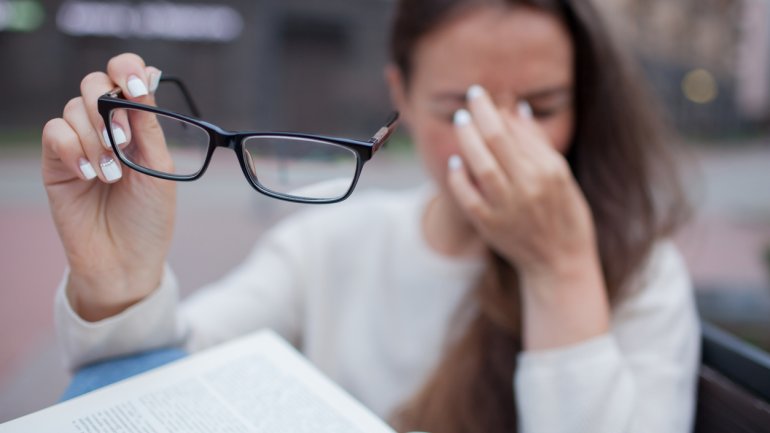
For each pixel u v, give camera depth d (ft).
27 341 6.97
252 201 14.71
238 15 27.96
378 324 2.98
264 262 3.13
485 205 2.52
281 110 30.83
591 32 2.64
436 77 2.62
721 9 34.47
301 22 30.30
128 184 2.28
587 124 2.75
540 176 2.46
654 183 2.88
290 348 2.42
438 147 2.69
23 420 2.17
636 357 2.61
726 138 42.06
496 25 2.52
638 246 2.70
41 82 27.07
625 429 2.43
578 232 2.51
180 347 2.50
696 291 5.93
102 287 2.34
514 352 2.75
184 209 13.83
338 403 2.28
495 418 2.71
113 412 2.21
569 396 2.45
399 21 2.79
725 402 2.52
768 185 23.50
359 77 31.35
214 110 28.68
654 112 2.91
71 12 26.50
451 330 2.89
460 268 2.89
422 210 3.03
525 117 2.57
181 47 27.86
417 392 2.82
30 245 11.14
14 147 24.39
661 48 31.09
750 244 12.67
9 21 26.20
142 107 2.16
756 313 5.49
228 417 2.22
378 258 3.04
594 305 2.51
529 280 2.55
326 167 2.23
